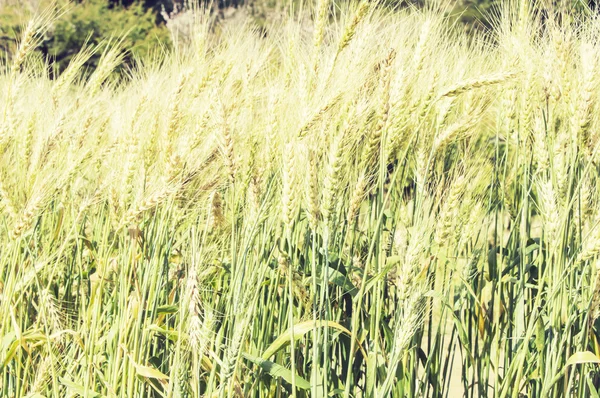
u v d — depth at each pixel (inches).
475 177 96.6
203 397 87.0
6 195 89.5
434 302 98.5
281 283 95.1
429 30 91.4
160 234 88.9
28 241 99.7
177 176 87.7
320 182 88.7
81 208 93.8
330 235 93.1
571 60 93.4
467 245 99.1
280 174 89.6
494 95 95.5
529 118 95.3
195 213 91.0
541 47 97.2
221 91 92.1
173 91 89.3
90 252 98.0
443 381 97.7
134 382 92.0
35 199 89.0
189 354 88.1
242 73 95.0
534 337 95.5
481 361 97.0
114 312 94.0
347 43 90.4
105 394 93.4
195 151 89.2
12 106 92.9
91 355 90.8
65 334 97.4
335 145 85.2
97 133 99.1
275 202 89.6
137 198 88.1
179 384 85.9
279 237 94.8
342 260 95.7
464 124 92.7
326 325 87.1
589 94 90.7
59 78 101.2
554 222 91.5
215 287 96.2
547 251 93.8
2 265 90.4
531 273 100.1
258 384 94.3
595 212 94.3
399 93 88.6
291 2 97.5
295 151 86.2
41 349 97.4
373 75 89.1
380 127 88.8
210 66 94.0
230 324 87.1
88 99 101.0
